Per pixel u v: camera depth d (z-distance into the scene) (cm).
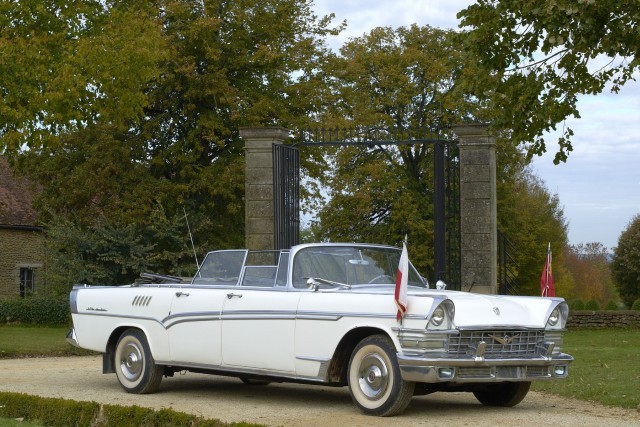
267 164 1789
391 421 857
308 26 3434
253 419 878
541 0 1353
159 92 3136
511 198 4269
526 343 919
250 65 3250
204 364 1048
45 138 2158
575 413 922
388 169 4250
